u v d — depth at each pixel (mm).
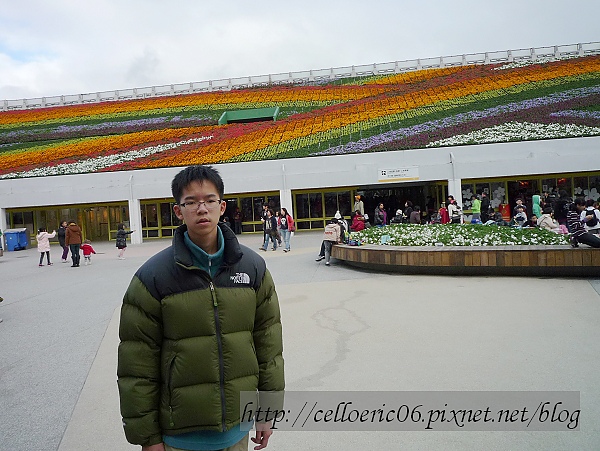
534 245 10562
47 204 25938
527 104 30672
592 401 4191
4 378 5488
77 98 45500
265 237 17516
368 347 5883
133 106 42531
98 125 37688
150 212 28062
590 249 9523
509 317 6930
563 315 6898
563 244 10500
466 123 28688
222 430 2309
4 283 12844
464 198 25531
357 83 42312
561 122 26812
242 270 2432
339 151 26422
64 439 3969
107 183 25969
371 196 27266
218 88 45219
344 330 6652
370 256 11492
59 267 15961
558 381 4625
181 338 2281
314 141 28922
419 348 5758
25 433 4098
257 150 28375
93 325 7707
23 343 6883
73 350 6438
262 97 41188
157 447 2281
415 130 28688
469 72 40375
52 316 8508
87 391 4992
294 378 4996
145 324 2275
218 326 2312
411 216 19891
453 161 23953
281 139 29953
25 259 19750
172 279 2293
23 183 26438
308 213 27656
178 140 31844
